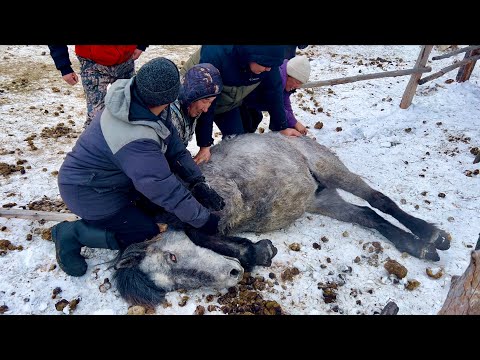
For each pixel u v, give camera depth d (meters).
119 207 2.99
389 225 3.54
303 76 3.99
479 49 5.54
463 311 2.40
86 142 2.74
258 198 3.45
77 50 3.74
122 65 3.99
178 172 3.07
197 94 3.06
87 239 3.04
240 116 4.19
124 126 2.57
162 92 2.49
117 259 3.20
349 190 3.90
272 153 3.61
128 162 2.57
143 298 2.93
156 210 3.24
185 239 3.09
